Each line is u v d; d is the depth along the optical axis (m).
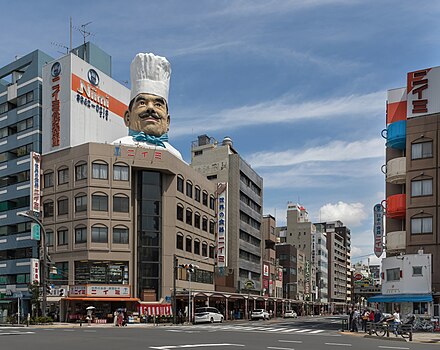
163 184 62.19
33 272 57.53
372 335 33.06
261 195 104.25
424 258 41.12
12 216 64.88
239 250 87.06
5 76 71.88
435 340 29.33
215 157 89.06
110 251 56.91
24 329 38.16
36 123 64.31
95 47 70.44
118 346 21.86
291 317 97.31
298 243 151.75
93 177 57.53
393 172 45.28
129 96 73.06
